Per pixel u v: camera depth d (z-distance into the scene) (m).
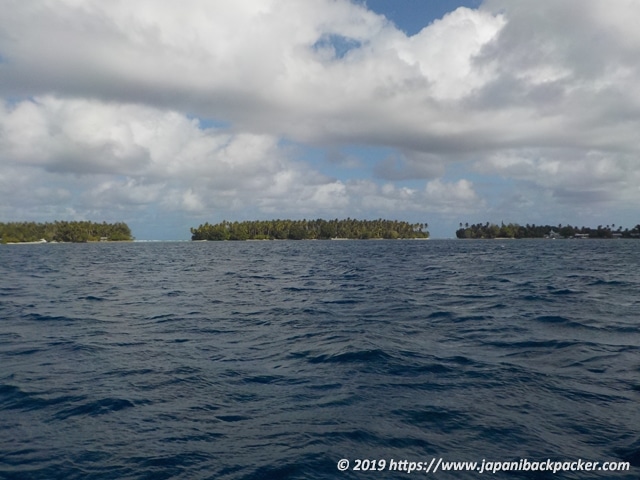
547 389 8.68
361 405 8.05
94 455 6.39
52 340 13.45
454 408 7.85
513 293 22.78
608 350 11.37
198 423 7.40
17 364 10.90
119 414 7.79
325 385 9.12
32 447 6.64
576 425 7.13
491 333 13.59
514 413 7.61
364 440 6.73
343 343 12.35
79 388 9.12
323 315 17.11
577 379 9.23
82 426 7.34
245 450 6.47
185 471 5.93
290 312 17.97
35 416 7.74
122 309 19.41
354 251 85.00
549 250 84.00
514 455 6.28
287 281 31.28
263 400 8.38
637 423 7.17
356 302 20.36
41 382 9.50
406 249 93.06
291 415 7.67
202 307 19.77
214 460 6.20
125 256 73.12
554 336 12.97
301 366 10.47
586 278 30.27
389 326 14.79
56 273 40.41
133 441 6.79
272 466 6.02
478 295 22.23
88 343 13.01
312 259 60.41
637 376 9.37
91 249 104.44
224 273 39.34
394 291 24.34
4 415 7.80
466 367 10.14
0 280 33.91
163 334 14.23
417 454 6.33
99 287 28.70
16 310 19.31
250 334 14.08
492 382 9.12
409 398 8.34
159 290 26.70
